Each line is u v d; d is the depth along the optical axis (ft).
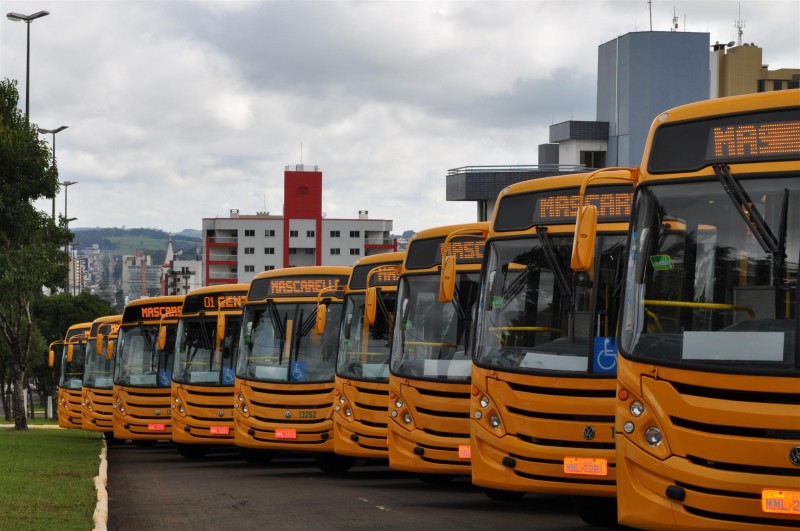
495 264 43.32
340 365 63.82
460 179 157.07
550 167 153.89
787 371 27.37
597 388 38.96
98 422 121.19
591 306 40.06
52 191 119.75
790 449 27.12
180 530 41.55
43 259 121.39
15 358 140.26
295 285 72.43
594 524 40.96
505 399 40.86
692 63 157.58
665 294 30.30
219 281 523.29
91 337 124.77
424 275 54.54
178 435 84.48
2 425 171.94
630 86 157.79
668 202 30.91
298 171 516.73
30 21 167.32
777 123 29.66
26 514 43.62
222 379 83.61
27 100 165.78
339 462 70.79
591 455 38.65
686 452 28.84
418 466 52.11
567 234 41.68
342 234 525.75
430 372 52.24
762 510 27.48
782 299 28.30
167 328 100.78
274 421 70.38
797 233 28.60
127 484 62.95
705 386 28.53
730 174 29.91
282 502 50.70
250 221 520.42
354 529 40.22
